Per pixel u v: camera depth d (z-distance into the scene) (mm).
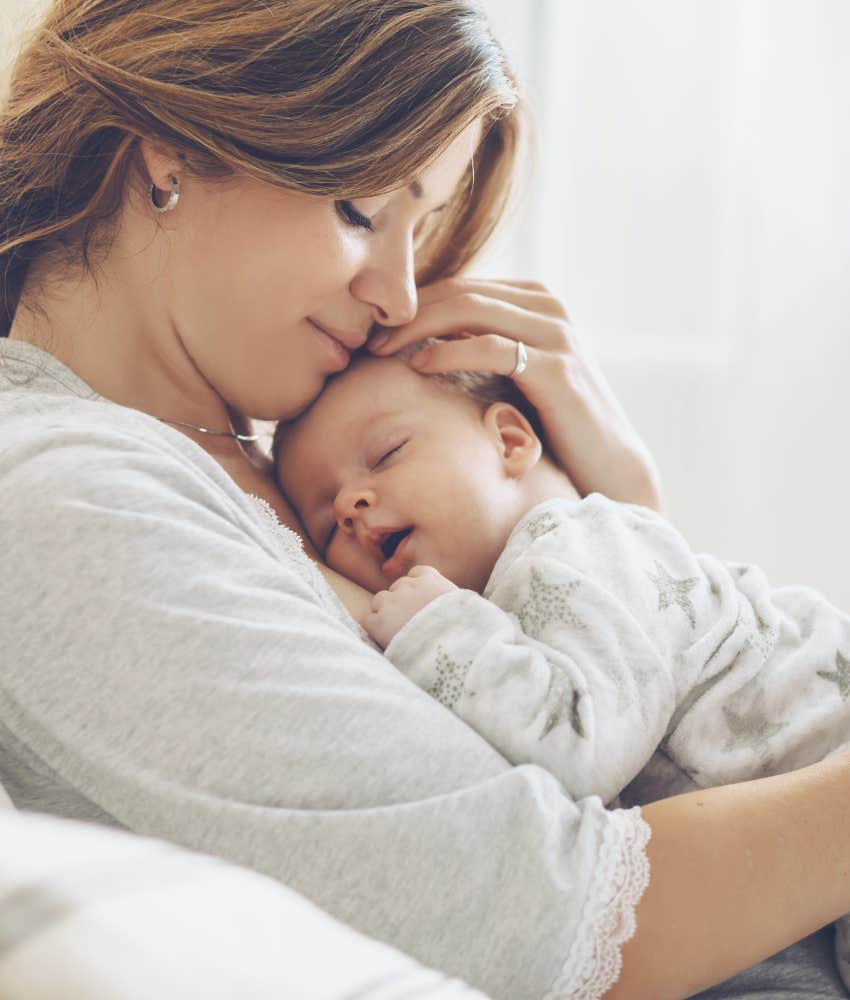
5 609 707
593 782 818
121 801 693
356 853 679
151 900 444
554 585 917
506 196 1288
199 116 884
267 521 915
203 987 408
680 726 932
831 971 907
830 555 2221
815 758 940
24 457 747
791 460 2221
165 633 698
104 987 396
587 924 686
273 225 922
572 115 2262
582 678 844
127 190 945
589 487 1229
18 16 1111
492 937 679
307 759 695
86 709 697
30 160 957
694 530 2264
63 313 970
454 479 1063
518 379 1191
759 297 2217
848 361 2180
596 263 2289
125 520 716
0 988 399
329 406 1110
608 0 2229
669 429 2268
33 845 467
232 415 1140
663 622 940
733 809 755
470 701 831
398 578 1059
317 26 897
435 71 925
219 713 693
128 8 945
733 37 2189
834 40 2131
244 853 675
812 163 2168
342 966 458
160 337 985
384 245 1001
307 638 733
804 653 980
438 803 694
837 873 752
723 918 712
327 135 894
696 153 2227
